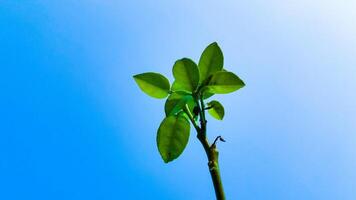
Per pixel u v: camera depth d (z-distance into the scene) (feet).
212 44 2.18
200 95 2.13
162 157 2.16
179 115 2.16
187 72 2.14
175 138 2.16
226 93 2.17
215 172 1.84
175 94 2.15
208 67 2.18
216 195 1.81
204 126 1.98
